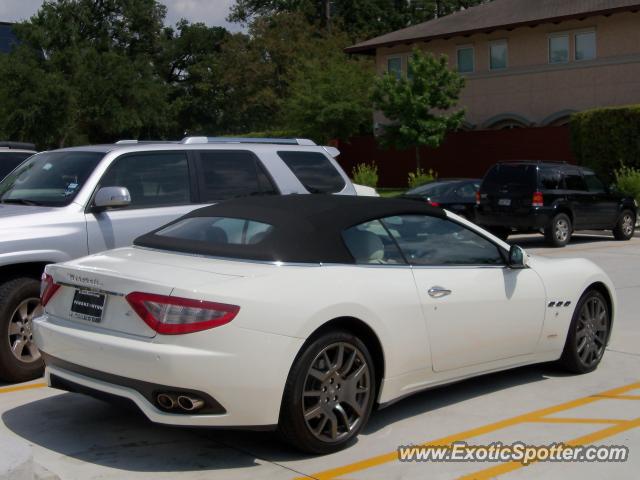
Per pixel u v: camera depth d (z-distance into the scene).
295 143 8.99
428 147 35.78
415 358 5.76
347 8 69.75
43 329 5.57
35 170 8.01
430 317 5.83
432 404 6.43
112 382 5.12
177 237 6.01
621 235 20.12
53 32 48.47
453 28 37.09
